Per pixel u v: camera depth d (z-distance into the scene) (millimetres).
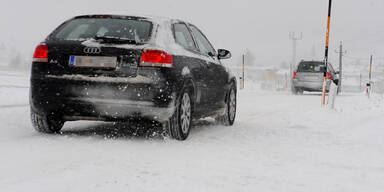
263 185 3463
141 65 5078
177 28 6031
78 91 5156
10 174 3564
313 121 8570
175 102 5312
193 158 4473
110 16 5715
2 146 4734
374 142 5938
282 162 4441
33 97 5367
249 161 4434
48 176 3535
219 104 7125
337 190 3371
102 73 5109
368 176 3857
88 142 5148
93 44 5211
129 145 5074
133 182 3420
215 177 3668
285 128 7488
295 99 16594
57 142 5070
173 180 3504
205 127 7266
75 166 3906
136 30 5410
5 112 8227
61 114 5383
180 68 5434
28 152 4445
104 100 5098
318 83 22078
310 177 3791
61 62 5262
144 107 5078
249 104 13320
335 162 4504
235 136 6285
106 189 3213
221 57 7465
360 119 8867
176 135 5504
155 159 4340
